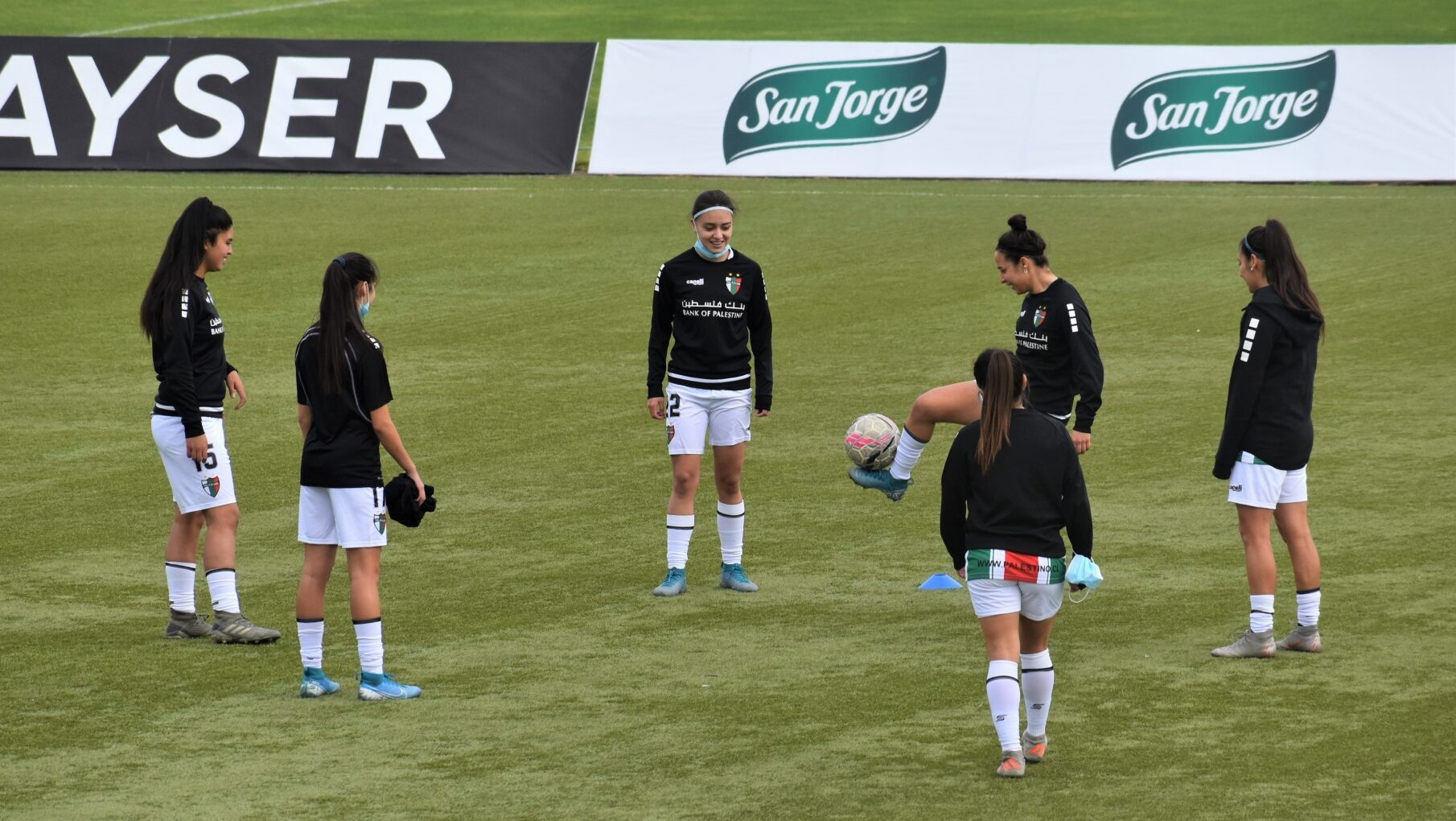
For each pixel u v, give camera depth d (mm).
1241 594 33844
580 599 34531
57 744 26312
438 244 83250
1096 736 25922
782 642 31422
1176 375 56062
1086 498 24188
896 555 37656
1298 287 29312
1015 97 101875
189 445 31062
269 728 26938
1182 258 77688
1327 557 36312
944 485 24578
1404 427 48281
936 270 76500
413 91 106062
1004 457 24078
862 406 52812
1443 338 60406
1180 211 89688
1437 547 36781
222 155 105688
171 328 30938
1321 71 98062
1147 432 48625
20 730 26953
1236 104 99062
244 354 61375
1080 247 80938
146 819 23156
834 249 82000
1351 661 29406
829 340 63000
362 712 27734
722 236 34438
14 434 50312
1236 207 90188
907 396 54062
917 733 26250
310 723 27188
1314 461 44812
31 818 23203
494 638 31875
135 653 31234
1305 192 94250
